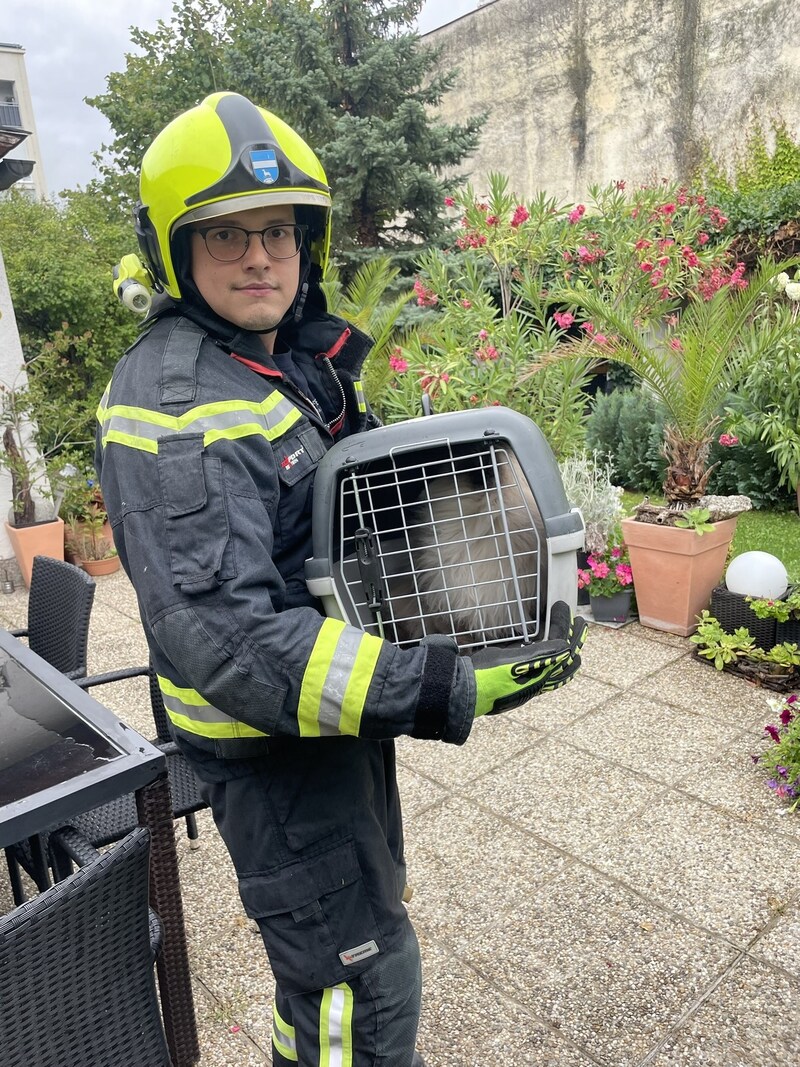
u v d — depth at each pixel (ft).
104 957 3.86
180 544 3.14
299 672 3.15
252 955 7.02
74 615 8.06
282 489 3.79
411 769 9.78
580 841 8.24
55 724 4.87
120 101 51.88
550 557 3.92
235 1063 5.95
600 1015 6.17
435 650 3.36
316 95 29.25
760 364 18.84
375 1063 4.11
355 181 28.84
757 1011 6.12
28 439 19.26
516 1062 5.81
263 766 3.84
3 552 18.67
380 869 4.09
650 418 23.75
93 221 46.60
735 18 30.63
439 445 3.97
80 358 34.09
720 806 8.68
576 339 15.60
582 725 10.58
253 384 3.71
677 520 12.91
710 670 11.97
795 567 16.21
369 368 17.94
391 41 30.37
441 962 6.77
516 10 37.50
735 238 26.13
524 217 16.88
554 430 16.03
